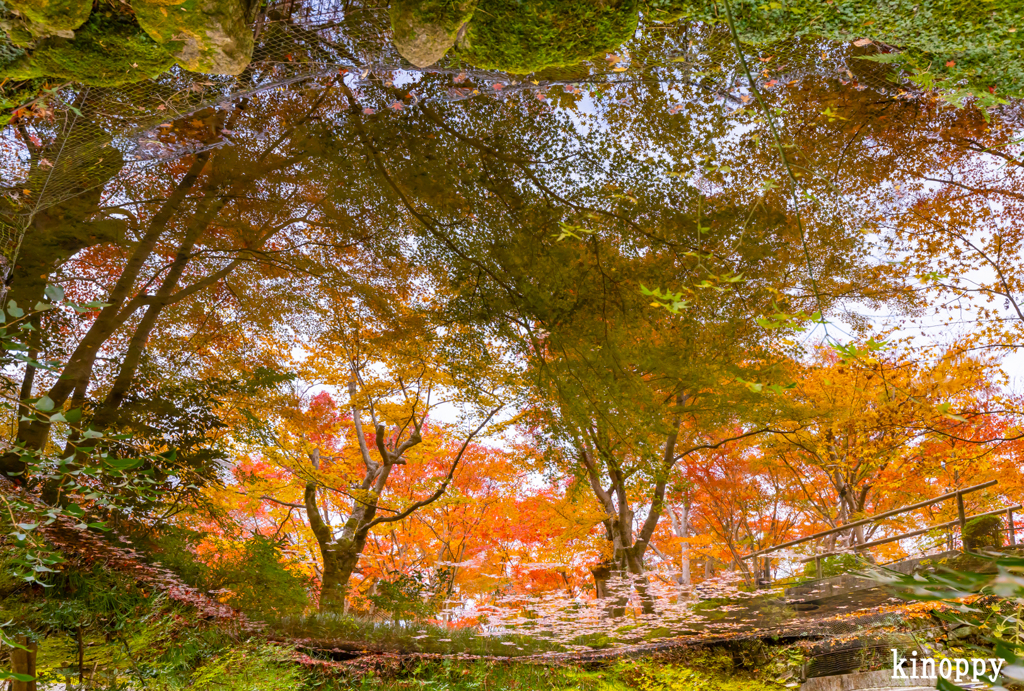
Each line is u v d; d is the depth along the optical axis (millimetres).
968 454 8984
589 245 6238
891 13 2412
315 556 8625
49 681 4664
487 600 8516
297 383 7496
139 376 6289
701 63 3600
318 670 6801
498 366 7414
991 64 2521
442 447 10125
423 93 4973
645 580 8453
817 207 5648
